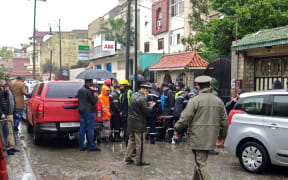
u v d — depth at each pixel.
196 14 19.64
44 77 49.34
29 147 8.68
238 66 13.48
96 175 6.00
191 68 16.61
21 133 11.02
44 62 57.53
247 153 6.41
